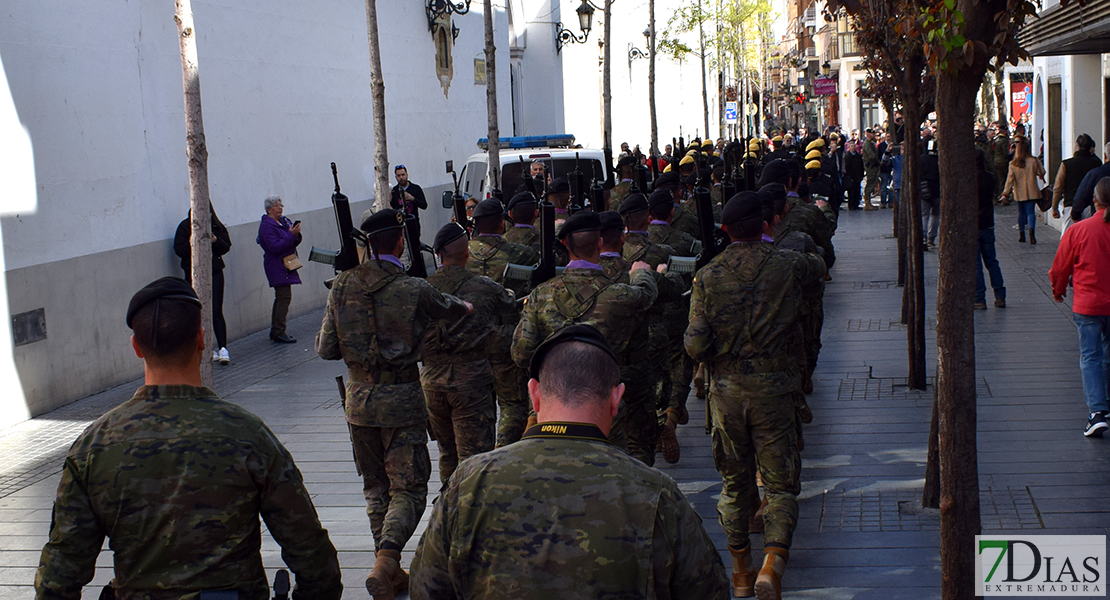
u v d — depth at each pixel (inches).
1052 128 784.3
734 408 184.9
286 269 506.0
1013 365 360.8
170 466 110.2
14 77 369.1
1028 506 228.8
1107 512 223.0
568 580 88.5
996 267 467.8
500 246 276.8
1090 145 522.3
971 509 163.3
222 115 509.0
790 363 186.9
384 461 203.2
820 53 2151.8
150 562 109.9
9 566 232.7
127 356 432.8
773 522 177.9
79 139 403.2
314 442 324.5
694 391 371.9
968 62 152.9
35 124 378.9
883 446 282.5
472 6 887.1
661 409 272.5
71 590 111.0
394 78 722.2
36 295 375.9
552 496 90.8
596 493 90.7
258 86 544.7
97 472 110.0
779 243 285.1
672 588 91.9
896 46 360.8
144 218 445.4
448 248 226.5
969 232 160.2
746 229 186.9
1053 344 390.3
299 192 588.4
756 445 185.6
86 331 404.5
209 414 113.2
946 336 162.4
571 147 661.9
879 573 200.5
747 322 183.0
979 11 159.2
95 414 377.1
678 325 290.8
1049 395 319.0
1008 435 281.0
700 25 1176.8
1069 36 478.0
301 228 589.0
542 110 1119.0
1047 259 610.9
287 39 576.1
